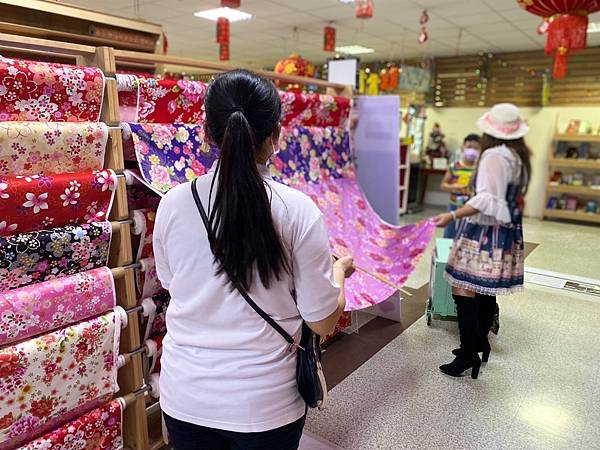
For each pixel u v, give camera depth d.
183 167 1.92
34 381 1.49
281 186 0.99
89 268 1.67
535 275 4.46
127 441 1.95
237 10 6.23
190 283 1.00
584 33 3.69
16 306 1.43
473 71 8.79
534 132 8.19
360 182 3.38
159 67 2.59
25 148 1.45
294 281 0.98
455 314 3.22
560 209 7.76
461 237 2.53
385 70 7.57
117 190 1.71
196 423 1.00
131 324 1.81
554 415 2.30
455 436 2.12
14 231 1.46
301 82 2.83
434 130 9.06
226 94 0.93
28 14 2.03
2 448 1.50
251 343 0.98
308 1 5.73
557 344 3.06
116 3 5.96
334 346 2.96
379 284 2.78
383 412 2.29
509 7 5.62
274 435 1.00
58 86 1.51
